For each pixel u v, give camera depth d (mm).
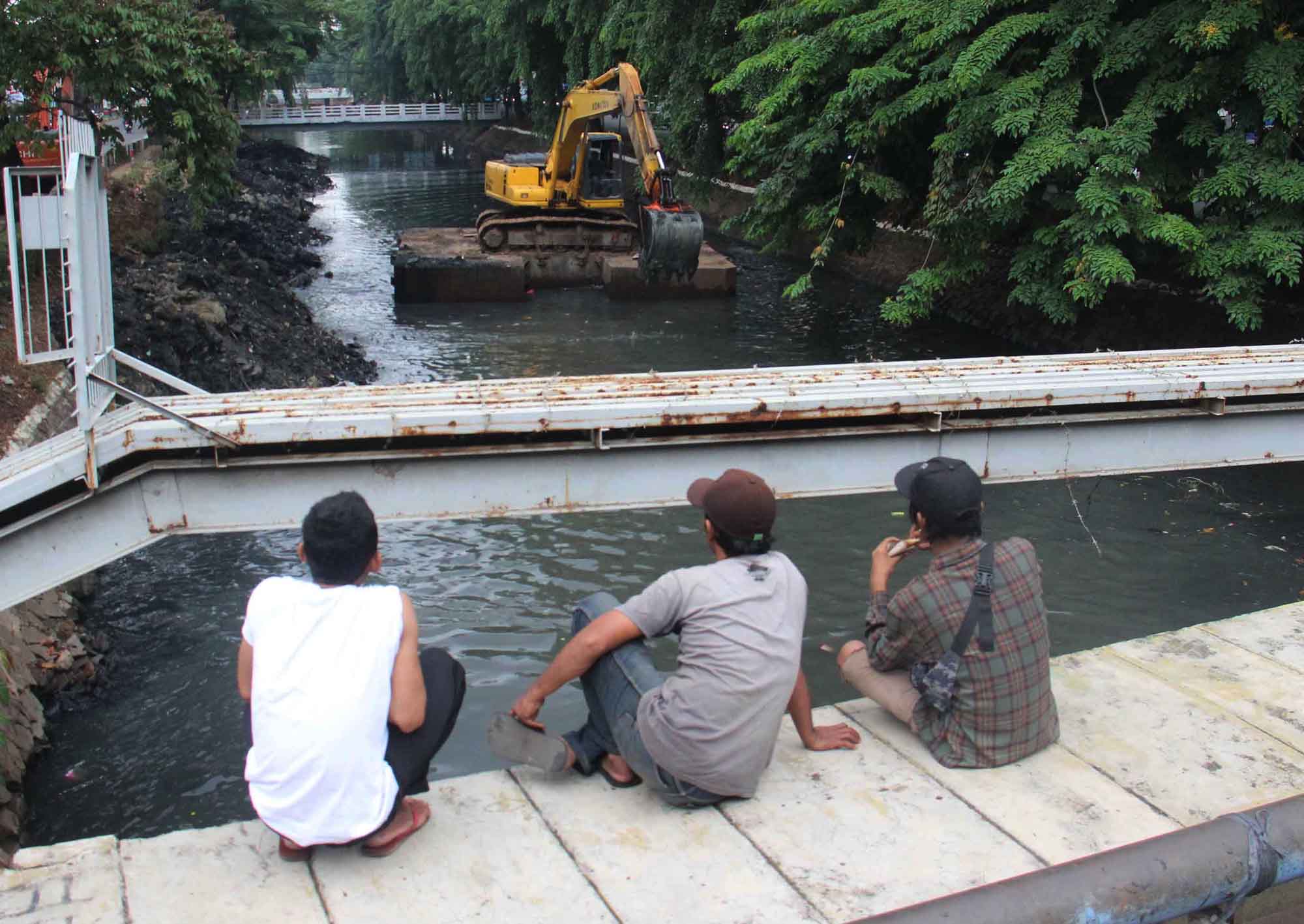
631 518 10852
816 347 19141
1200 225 13734
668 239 19844
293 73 38750
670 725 3266
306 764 2932
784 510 11102
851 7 15781
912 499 3680
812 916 2961
